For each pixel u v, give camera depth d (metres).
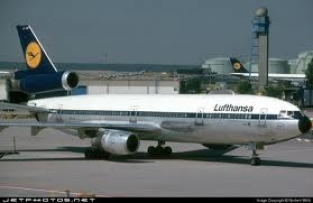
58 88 135.00
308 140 159.50
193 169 97.31
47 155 119.31
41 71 138.50
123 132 107.19
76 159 111.75
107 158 112.06
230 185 80.31
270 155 120.44
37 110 130.12
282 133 97.50
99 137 110.00
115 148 105.69
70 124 110.69
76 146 139.25
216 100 106.25
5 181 84.25
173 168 98.50
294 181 84.00
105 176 89.19
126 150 104.81
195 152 124.88
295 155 120.69
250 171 94.81
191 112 107.19
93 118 121.81
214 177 87.94
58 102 129.75
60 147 136.62
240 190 76.31
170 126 109.94
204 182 83.06
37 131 114.44
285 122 96.62
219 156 117.81
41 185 80.75
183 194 73.44
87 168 98.44
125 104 118.06
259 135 99.69
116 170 96.00
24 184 81.62
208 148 132.62
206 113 105.25
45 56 137.75
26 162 106.69
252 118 99.81
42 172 93.56
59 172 93.56
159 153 117.69
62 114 127.50
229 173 92.38
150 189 77.19
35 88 138.50
